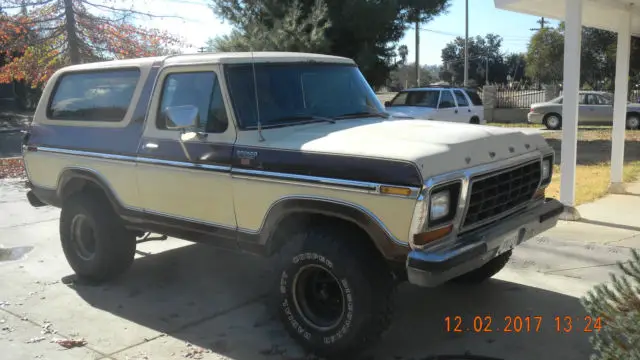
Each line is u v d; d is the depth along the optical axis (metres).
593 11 9.51
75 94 5.71
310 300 4.05
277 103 4.55
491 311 4.79
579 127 22.77
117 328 4.58
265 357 4.07
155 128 4.88
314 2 15.66
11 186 11.02
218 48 15.24
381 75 17.83
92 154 5.29
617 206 8.35
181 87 4.75
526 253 6.25
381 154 3.61
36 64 13.23
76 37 13.05
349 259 3.69
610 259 5.97
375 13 15.80
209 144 4.43
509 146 4.22
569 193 7.58
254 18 15.92
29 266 6.17
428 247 3.55
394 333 4.40
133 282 5.64
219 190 4.37
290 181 3.92
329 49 14.96
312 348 3.96
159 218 4.88
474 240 3.75
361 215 3.63
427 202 3.43
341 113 4.91
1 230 7.66
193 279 5.72
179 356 4.09
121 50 13.27
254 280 5.67
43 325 4.64
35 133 5.96
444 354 4.05
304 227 4.16
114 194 5.17
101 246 5.36
